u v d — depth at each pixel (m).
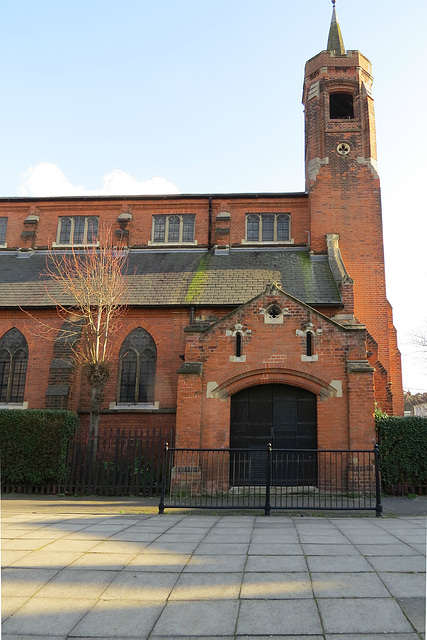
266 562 7.01
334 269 20.80
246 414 16.12
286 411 16.08
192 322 19.50
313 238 22.95
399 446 15.16
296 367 15.66
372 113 24.83
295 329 15.96
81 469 16.39
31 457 15.80
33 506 13.33
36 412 16.14
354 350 15.65
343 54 25.39
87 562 7.07
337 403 15.41
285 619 5.20
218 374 15.87
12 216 25.95
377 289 21.92
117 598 5.79
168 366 19.41
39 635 4.96
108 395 19.33
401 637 4.79
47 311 20.42
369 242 22.58
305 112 26.78
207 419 15.59
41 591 6.00
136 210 25.33
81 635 4.96
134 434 17.39
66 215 25.62
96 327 18.81
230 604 5.58
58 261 23.67
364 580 6.22
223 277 21.42
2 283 22.17
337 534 8.94
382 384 19.06
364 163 23.64
